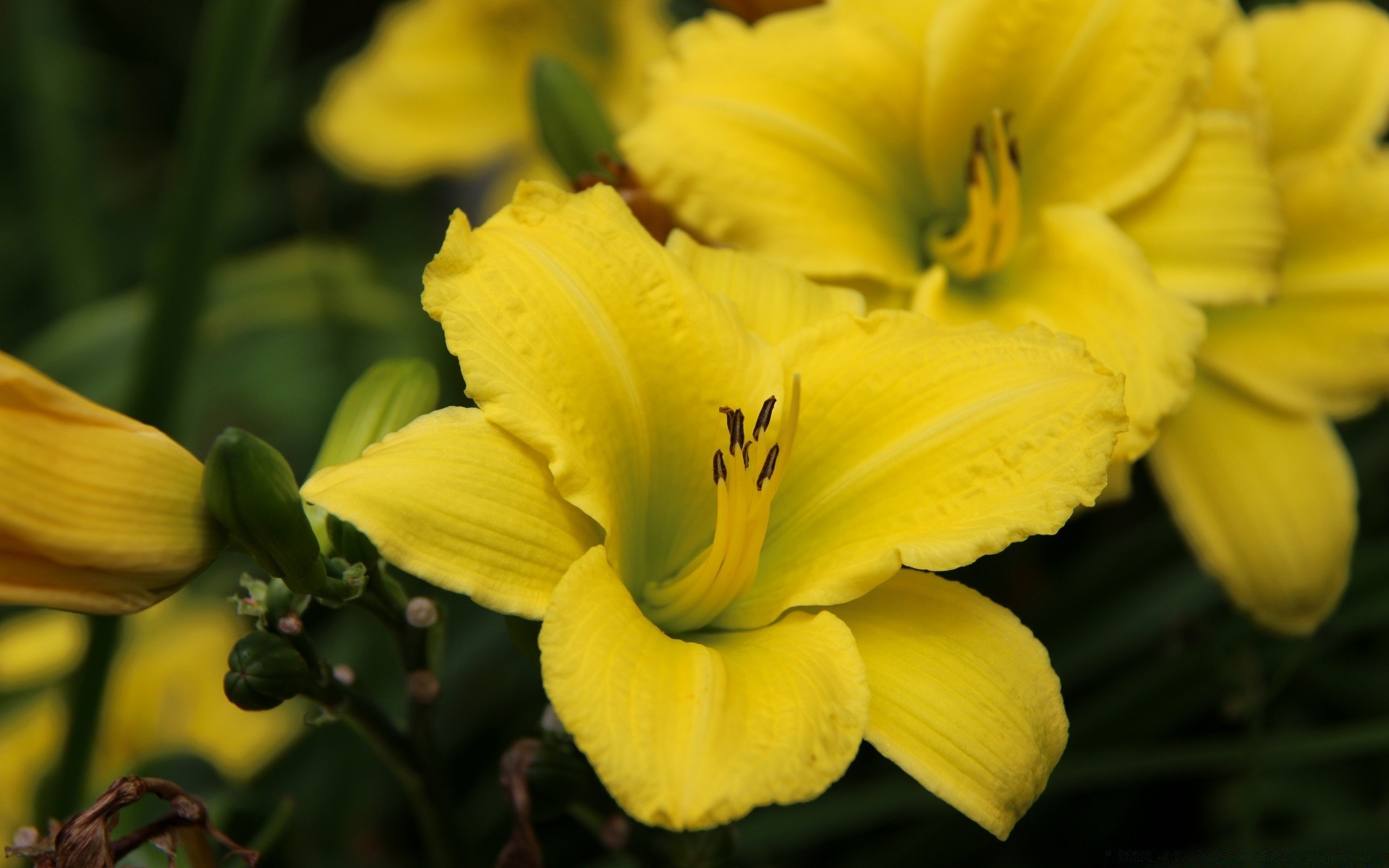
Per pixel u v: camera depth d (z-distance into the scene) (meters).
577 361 0.46
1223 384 0.54
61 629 0.61
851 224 0.51
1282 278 0.54
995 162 0.52
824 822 0.54
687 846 0.47
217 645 0.60
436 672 0.48
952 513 0.46
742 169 0.50
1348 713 0.57
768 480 0.45
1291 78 0.54
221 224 0.55
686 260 0.48
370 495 0.44
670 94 0.51
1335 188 0.54
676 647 0.45
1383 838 0.53
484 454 0.45
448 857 0.49
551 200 0.47
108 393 0.61
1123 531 0.59
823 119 0.51
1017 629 0.46
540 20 0.74
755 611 0.46
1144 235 0.52
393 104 0.76
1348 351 0.54
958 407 0.46
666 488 0.47
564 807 0.47
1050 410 0.46
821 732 0.44
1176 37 0.51
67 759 0.52
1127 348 0.49
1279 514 0.53
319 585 0.46
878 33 0.51
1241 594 0.53
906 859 0.55
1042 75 0.52
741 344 0.47
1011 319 0.51
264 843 0.50
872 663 0.45
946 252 0.52
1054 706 0.46
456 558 0.44
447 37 0.76
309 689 0.47
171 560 0.45
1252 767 0.53
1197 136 0.52
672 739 0.43
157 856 0.50
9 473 0.44
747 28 0.52
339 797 0.56
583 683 0.43
